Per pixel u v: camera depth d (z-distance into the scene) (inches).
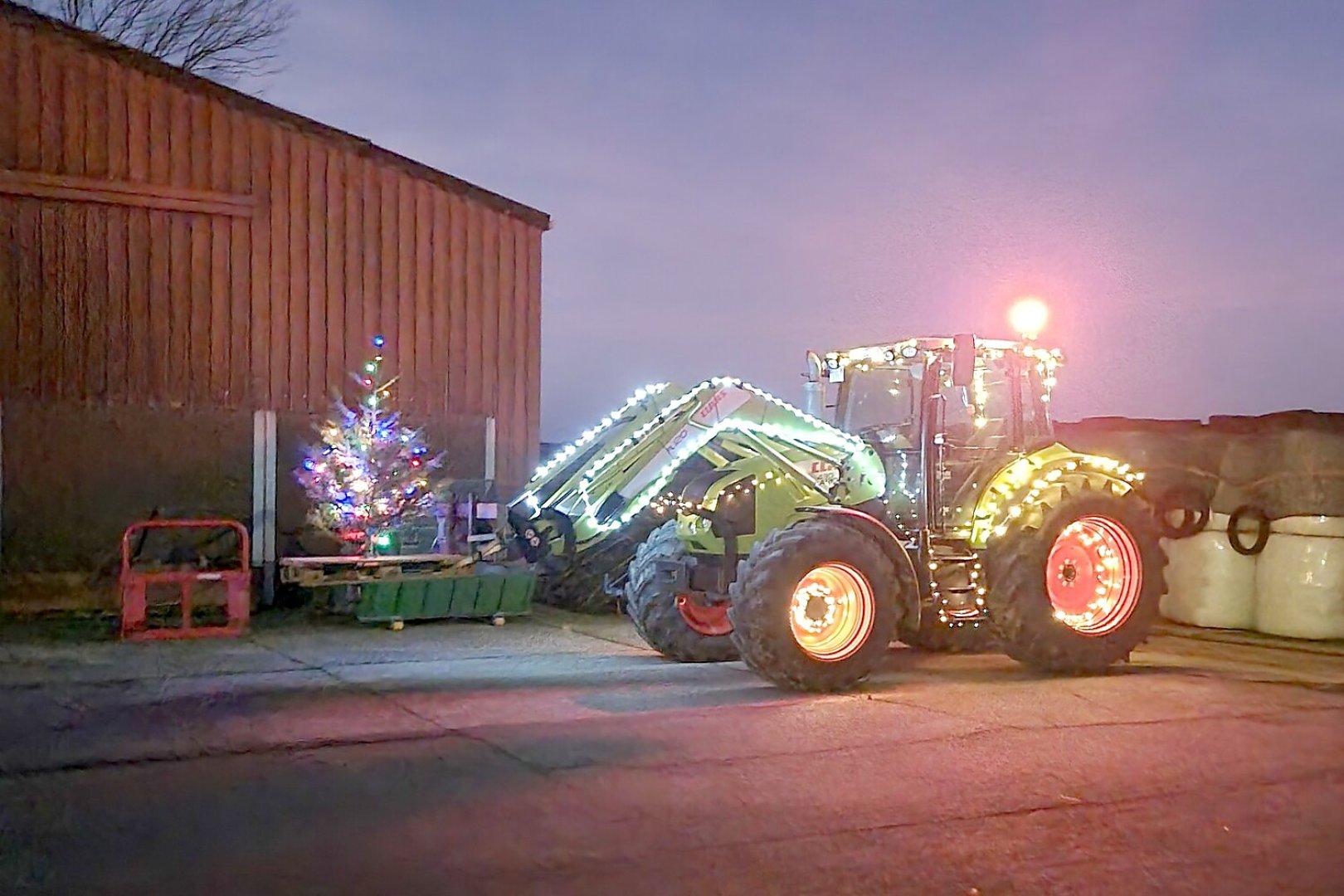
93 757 263.0
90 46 530.9
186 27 876.0
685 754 267.7
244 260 557.9
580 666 391.5
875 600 344.2
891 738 283.4
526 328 625.6
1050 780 249.8
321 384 572.1
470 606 498.3
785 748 273.4
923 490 376.2
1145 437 524.7
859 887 190.2
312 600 537.6
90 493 526.0
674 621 398.9
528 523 501.0
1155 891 190.9
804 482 381.7
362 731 288.7
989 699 332.5
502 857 201.6
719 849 206.2
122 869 195.0
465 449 605.3
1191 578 506.0
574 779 247.0
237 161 557.9
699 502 380.8
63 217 525.0
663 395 452.8
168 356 542.3
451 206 605.6
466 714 308.5
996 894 188.5
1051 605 369.7
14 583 511.2
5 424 512.7
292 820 220.4
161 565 516.7
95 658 403.5
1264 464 489.4
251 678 364.2
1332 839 216.7
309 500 562.9
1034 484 376.5
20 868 195.0
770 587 335.6
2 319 514.3
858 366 419.5
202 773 251.0
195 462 545.0
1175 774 255.6
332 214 576.4
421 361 595.8
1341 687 358.0
